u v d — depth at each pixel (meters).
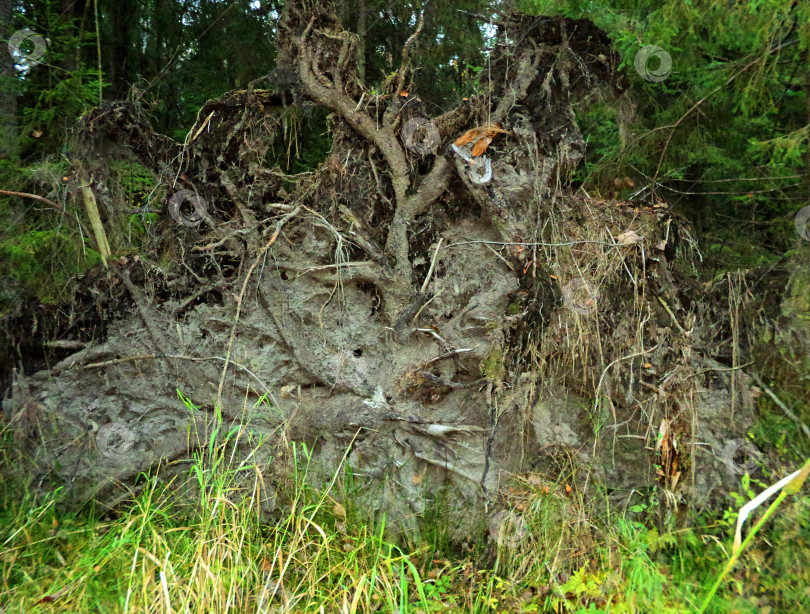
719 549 2.66
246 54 7.02
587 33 3.24
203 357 3.08
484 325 3.00
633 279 3.08
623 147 4.47
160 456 2.99
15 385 3.01
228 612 2.13
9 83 4.76
